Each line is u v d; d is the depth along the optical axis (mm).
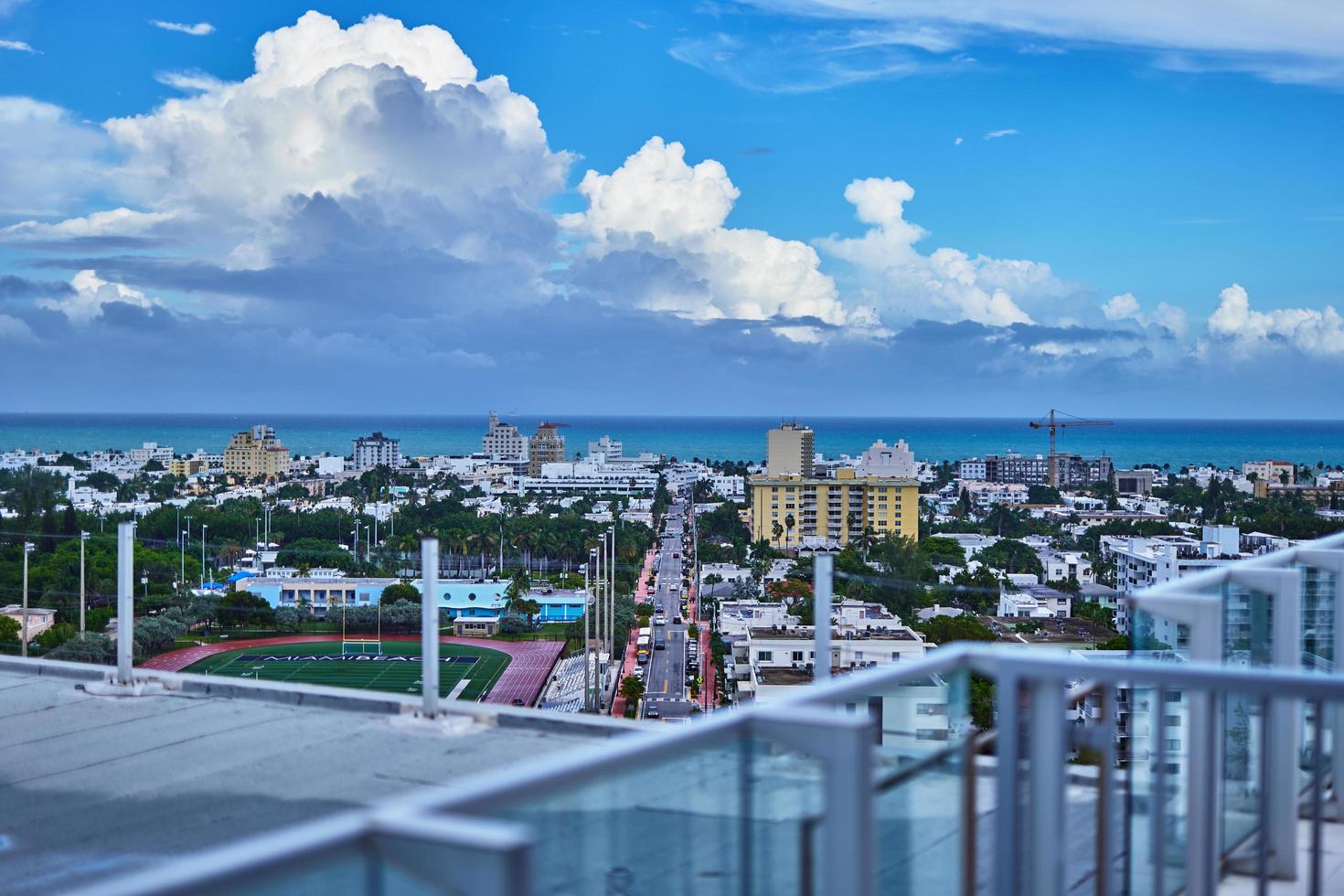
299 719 8906
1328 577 6922
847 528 163250
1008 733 4656
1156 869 5383
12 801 7270
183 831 6758
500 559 135625
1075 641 66375
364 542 151000
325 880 2973
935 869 4582
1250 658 6160
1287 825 5797
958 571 118625
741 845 3943
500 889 2879
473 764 7867
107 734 8617
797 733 3916
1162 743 5465
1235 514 191375
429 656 8758
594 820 3691
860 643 56656
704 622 104000
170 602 91188
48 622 71188
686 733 3805
